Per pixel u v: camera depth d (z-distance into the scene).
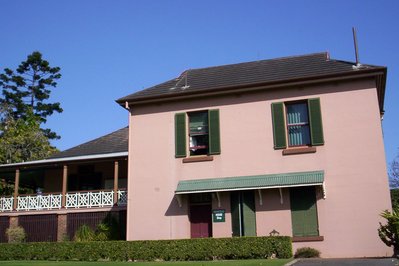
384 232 17.97
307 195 20.33
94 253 20.72
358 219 19.56
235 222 20.97
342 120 20.58
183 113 22.89
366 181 19.78
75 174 29.06
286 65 23.56
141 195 22.77
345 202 19.84
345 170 20.11
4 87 56.59
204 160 22.06
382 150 19.88
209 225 21.73
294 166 20.80
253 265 15.20
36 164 26.97
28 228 26.50
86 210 25.23
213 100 22.62
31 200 26.89
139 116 23.66
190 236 21.80
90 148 28.03
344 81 20.89
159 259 19.61
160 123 23.25
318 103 20.98
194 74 25.55
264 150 21.36
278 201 20.64
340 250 19.47
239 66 25.14
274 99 21.73
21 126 47.62
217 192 21.28
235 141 21.86
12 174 30.31
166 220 22.16
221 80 23.59
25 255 22.03
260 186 20.33
